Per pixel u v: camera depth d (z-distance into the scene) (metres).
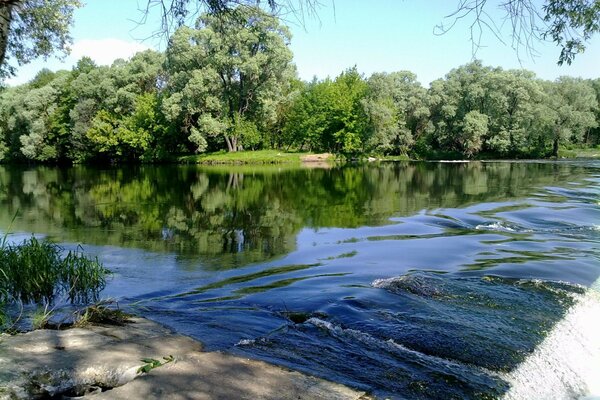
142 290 9.40
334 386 5.30
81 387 5.03
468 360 6.11
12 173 45.22
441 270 10.40
